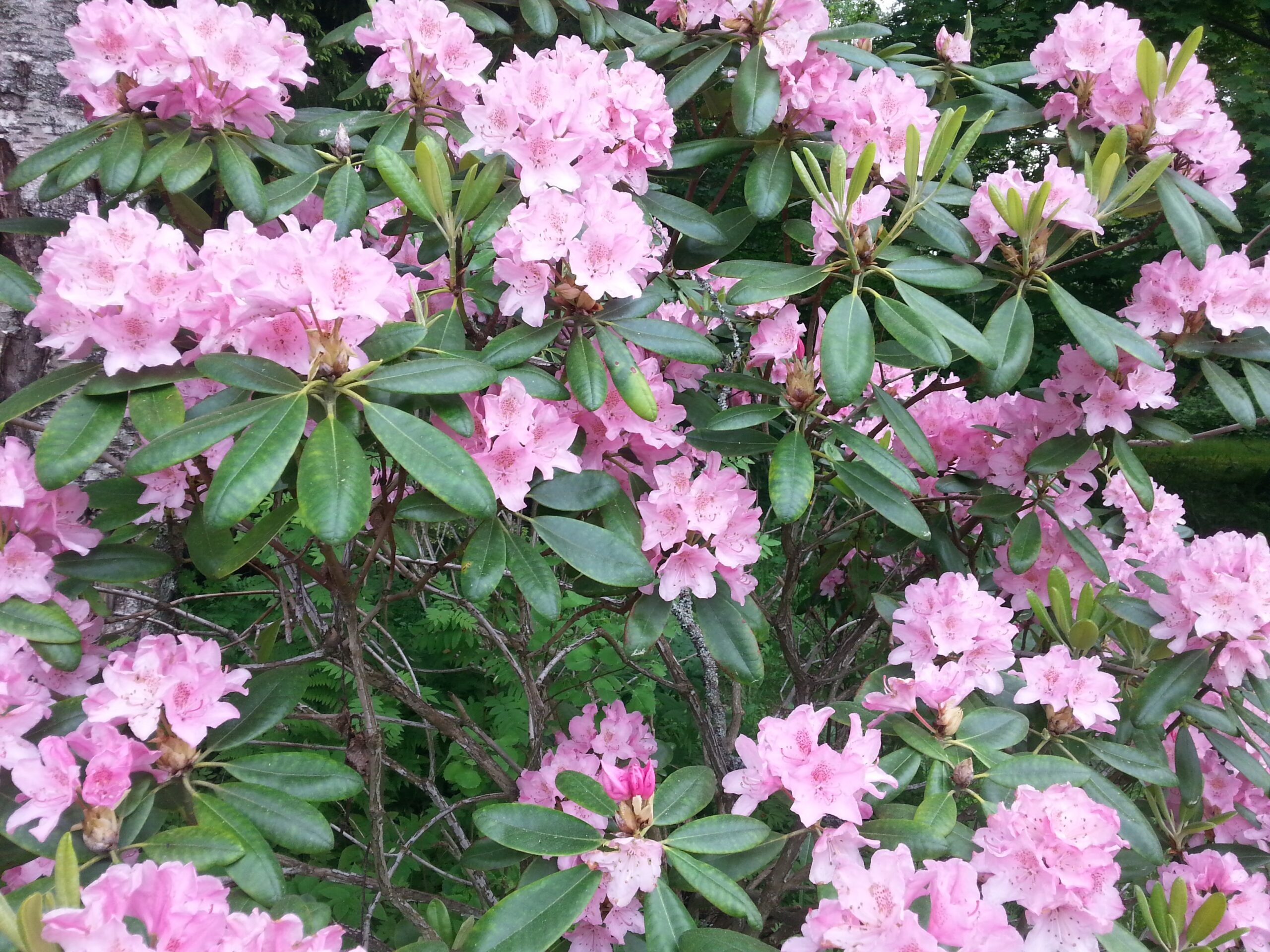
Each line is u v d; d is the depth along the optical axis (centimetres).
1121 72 133
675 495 116
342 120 127
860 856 104
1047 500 146
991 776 110
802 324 170
